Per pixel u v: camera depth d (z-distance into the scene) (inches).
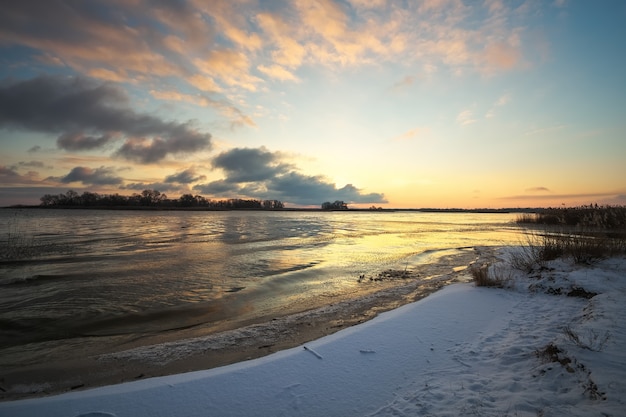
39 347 259.8
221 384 171.8
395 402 153.2
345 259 664.4
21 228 1398.9
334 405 153.5
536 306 291.6
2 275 503.8
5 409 152.6
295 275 514.6
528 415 130.4
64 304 367.9
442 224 2075.5
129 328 301.4
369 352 206.4
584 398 135.1
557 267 398.9
